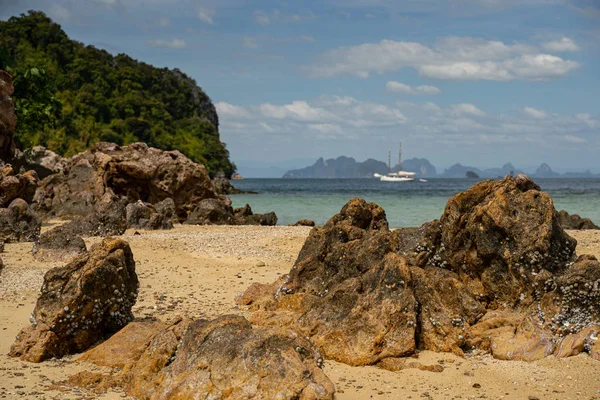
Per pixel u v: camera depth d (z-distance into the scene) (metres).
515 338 12.27
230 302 16.73
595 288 12.35
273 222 43.09
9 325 13.98
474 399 10.27
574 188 132.25
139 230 33.00
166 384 9.56
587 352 11.79
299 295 15.12
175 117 193.25
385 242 14.82
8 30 173.12
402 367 11.62
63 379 10.85
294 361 9.37
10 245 25.53
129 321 13.33
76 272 12.52
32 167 60.91
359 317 12.20
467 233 14.80
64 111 152.88
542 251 13.79
